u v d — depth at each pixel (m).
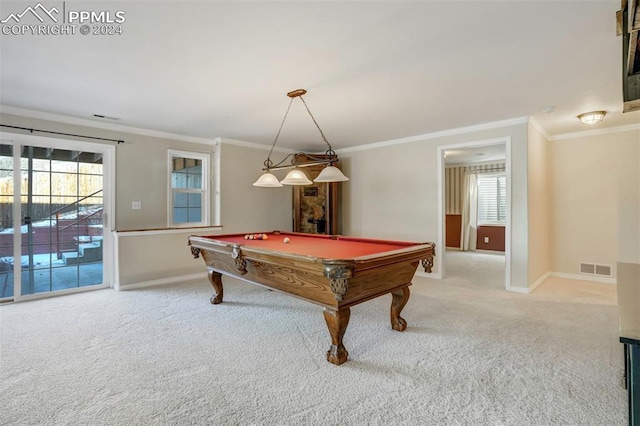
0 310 3.35
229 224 5.30
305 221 6.11
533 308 3.41
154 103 3.42
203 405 1.76
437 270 4.84
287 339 2.63
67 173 4.02
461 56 2.36
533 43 2.17
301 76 2.71
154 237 4.49
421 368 2.16
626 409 1.71
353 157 5.90
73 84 2.88
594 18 1.87
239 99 3.29
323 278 2.29
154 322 3.01
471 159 7.40
